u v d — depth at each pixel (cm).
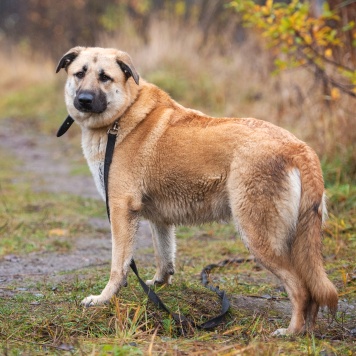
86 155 910
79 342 703
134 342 700
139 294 868
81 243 1274
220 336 742
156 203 870
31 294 904
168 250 930
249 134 793
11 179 1934
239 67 2395
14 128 2914
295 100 1723
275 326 785
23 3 4403
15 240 1266
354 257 1072
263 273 1041
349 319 820
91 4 3462
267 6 1293
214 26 2764
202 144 821
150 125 866
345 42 1496
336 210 1295
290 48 1338
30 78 3591
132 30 2892
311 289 743
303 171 755
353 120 1489
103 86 870
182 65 2591
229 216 827
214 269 1062
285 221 759
